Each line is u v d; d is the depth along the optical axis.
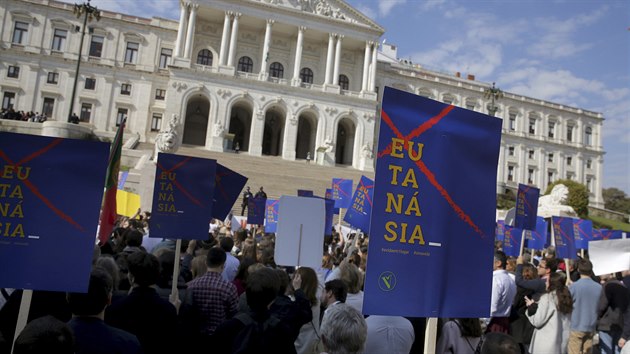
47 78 66.56
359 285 7.24
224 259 6.83
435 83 84.56
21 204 4.89
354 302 6.95
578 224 18.38
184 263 9.57
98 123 67.62
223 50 64.69
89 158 5.08
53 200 4.95
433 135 5.09
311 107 67.06
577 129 95.31
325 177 51.25
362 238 17.09
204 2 64.44
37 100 65.75
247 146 73.25
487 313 5.19
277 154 72.75
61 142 5.05
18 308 5.64
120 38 69.88
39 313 5.67
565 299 8.22
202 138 71.31
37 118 46.50
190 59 63.19
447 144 5.15
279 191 42.19
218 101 63.44
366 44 70.88
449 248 5.07
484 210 5.30
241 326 4.95
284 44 71.69
